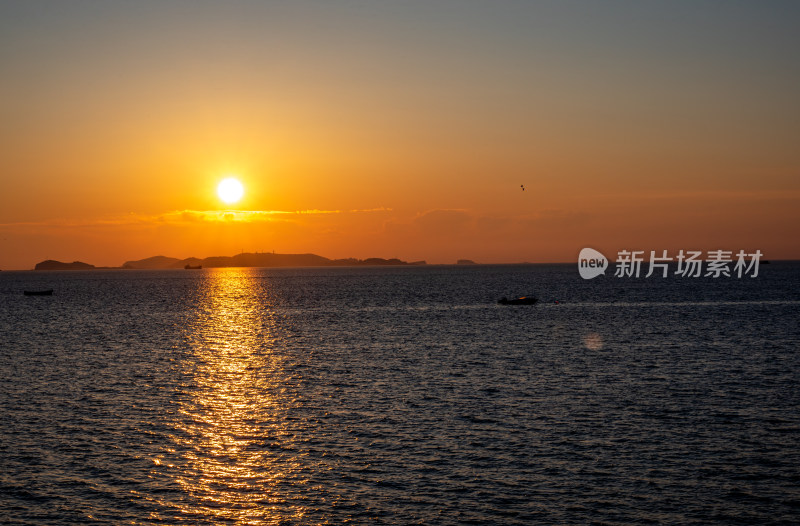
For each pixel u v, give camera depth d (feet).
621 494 111.14
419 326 342.85
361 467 123.54
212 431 145.18
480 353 246.06
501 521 102.63
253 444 136.46
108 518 104.42
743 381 189.16
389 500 109.91
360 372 209.87
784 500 108.37
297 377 203.10
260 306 506.89
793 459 125.08
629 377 196.65
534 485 114.93
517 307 458.50
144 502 109.70
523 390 180.86
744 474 118.52
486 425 148.05
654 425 146.72
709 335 289.53
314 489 114.21
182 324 372.17
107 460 127.34
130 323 380.37
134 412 160.76
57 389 185.88
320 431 144.77
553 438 138.41
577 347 258.78
